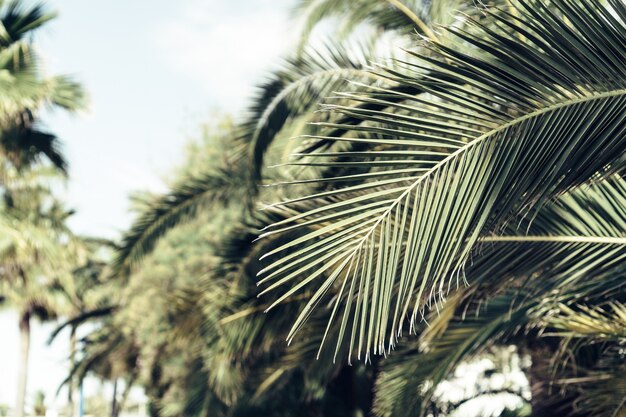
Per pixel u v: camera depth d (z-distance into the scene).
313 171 7.05
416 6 6.41
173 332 8.04
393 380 5.88
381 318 2.49
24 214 16.98
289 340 2.42
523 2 2.72
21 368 26.70
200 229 14.66
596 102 2.72
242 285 7.16
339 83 6.43
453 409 9.71
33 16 14.00
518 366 9.80
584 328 4.74
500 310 5.50
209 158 15.19
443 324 5.49
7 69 13.40
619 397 5.16
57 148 15.41
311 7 7.14
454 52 2.71
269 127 7.09
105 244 21.44
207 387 11.82
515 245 3.92
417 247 2.57
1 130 14.55
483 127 2.70
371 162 2.65
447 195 2.63
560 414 6.85
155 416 21.14
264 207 2.63
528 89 2.71
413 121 2.70
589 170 2.79
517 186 2.73
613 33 2.66
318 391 11.15
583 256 3.94
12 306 25.08
